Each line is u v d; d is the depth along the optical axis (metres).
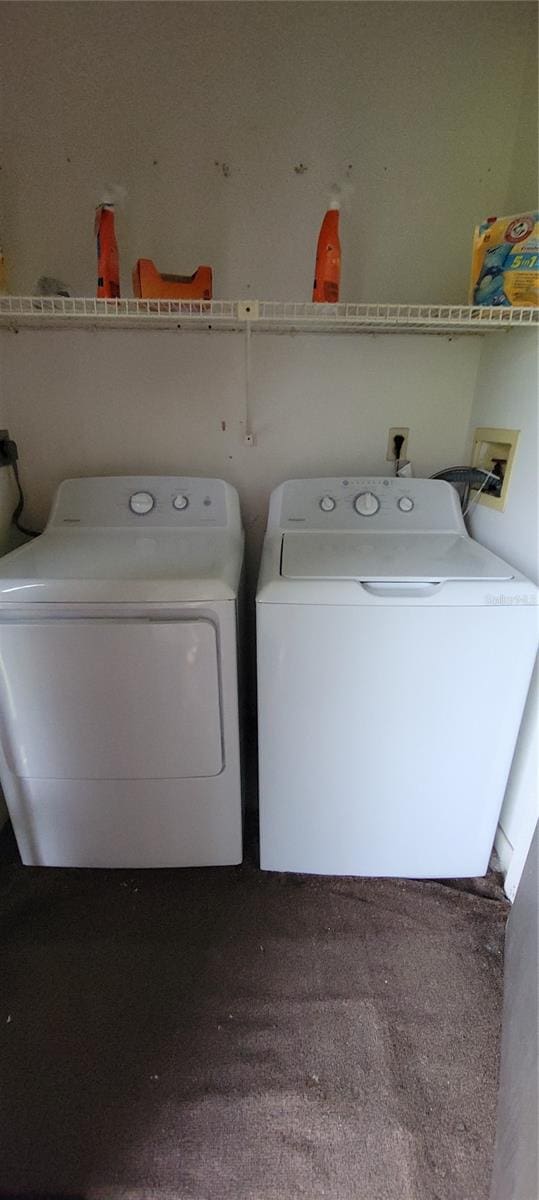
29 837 1.45
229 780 1.36
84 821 1.42
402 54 1.40
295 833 1.42
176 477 1.61
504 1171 0.86
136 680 1.23
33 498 1.78
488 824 1.39
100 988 1.21
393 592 1.17
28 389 1.67
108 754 1.32
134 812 1.40
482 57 1.40
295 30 1.38
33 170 1.46
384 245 1.56
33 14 1.35
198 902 1.41
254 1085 1.03
